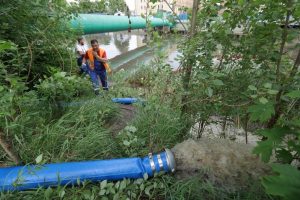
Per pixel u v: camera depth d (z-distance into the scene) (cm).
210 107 257
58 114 330
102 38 2173
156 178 215
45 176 199
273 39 214
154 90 286
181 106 282
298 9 171
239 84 237
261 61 229
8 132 222
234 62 251
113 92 495
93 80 536
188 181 205
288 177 79
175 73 269
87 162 214
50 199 190
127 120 364
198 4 246
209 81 216
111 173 207
